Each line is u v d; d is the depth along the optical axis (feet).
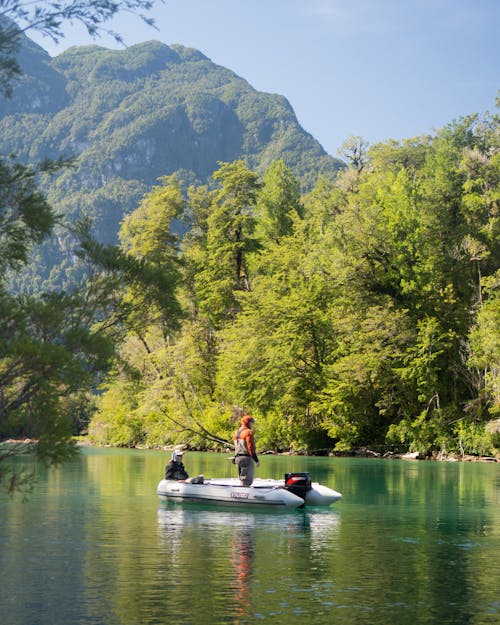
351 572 35.50
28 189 29.48
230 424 184.85
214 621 26.76
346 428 166.09
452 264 171.94
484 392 155.53
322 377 171.12
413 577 34.47
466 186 178.40
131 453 170.40
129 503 64.39
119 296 33.73
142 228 224.74
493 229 174.19
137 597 30.25
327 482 90.27
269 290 186.70
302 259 189.78
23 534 46.75
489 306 150.71
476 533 48.57
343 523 53.57
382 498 71.00
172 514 57.62
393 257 170.09
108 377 31.78
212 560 38.32
